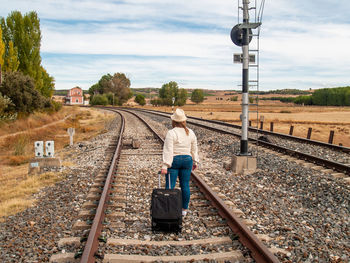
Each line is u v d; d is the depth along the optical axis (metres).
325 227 5.27
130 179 8.22
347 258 4.18
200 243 4.47
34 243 4.52
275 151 12.71
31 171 9.64
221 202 5.69
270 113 59.78
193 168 5.50
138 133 19.88
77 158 12.49
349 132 26.36
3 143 18.02
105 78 150.00
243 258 4.03
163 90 129.62
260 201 6.49
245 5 8.85
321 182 7.88
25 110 29.22
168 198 4.80
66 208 6.08
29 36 34.31
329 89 155.00
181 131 5.17
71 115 43.62
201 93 165.00
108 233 4.77
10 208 6.22
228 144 14.59
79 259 3.96
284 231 5.01
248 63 9.02
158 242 4.52
